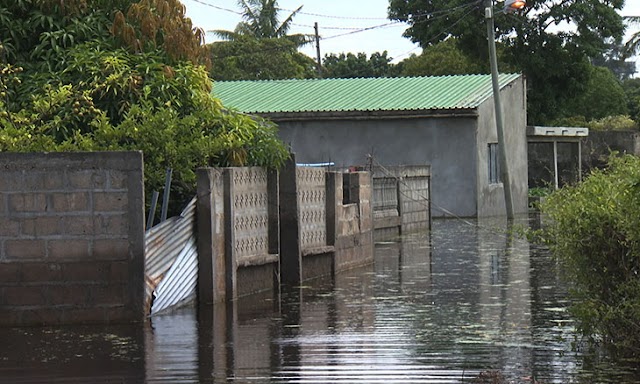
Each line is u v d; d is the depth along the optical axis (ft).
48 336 56.44
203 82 79.10
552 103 239.50
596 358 49.34
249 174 74.79
